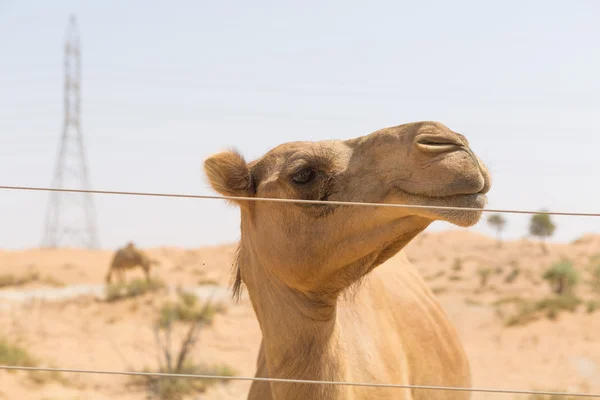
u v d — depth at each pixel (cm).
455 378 578
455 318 2428
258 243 411
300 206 388
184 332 2081
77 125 5816
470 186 332
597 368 1722
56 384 1425
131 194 330
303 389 386
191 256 5309
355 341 452
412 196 346
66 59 5700
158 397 1415
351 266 388
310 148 393
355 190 373
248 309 2442
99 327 2150
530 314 2272
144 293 2689
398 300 550
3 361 1478
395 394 458
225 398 1430
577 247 5256
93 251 5806
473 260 4841
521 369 1722
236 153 434
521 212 326
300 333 391
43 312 2341
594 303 2289
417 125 360
